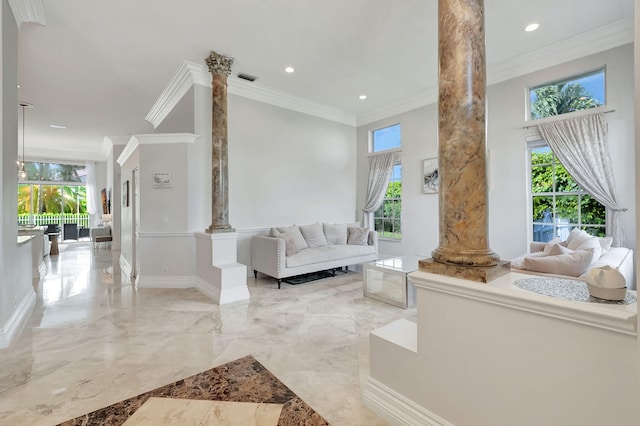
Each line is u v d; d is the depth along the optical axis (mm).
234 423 1686
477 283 1444
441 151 1737
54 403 1869
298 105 5891
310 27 3588
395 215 6289
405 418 1649
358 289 4457
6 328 2693
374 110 6453
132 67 4496
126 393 1975
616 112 3621
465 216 1618
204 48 4027
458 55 1671
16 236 3070
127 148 5395
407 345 1717
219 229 4215
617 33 3586
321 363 2365
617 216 3578
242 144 5168
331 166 6477
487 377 1395
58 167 10664
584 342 1141
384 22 3506
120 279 5062
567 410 1184
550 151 4234
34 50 3988
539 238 4328
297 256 4773
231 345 2662
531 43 3957
